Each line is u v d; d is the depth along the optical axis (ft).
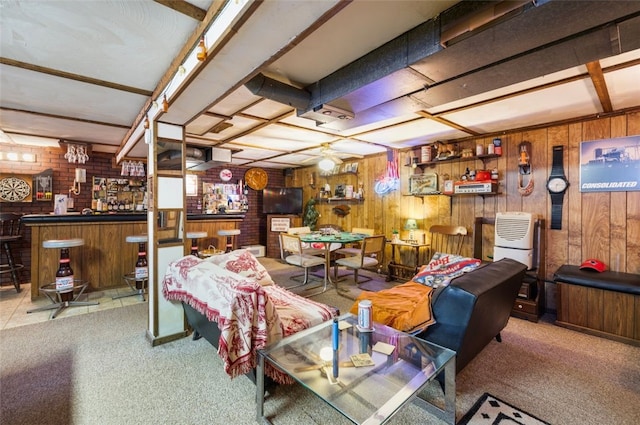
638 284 8.66
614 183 10.11
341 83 7.06
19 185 15.20
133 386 6.67
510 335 9.36
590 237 10.63
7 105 9.56
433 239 15.33
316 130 12.65
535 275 11.05
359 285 15.15
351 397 5.03
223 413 5.88
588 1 3.84
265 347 5.85
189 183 21.02
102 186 17.63
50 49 6.09
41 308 11.24
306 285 15.21
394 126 11.91
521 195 12.18
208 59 5.14
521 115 10.46
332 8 3.88
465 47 5.00
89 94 8.59
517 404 6.17
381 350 6.11
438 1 4.72
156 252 8.73
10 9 4.74
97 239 13.78
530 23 4.32
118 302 12.26
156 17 5.04
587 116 10.46
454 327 5.99
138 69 7.01
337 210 20.39
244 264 9.32
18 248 15.20
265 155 19.07
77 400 6.19
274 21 4.14
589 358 7.97
